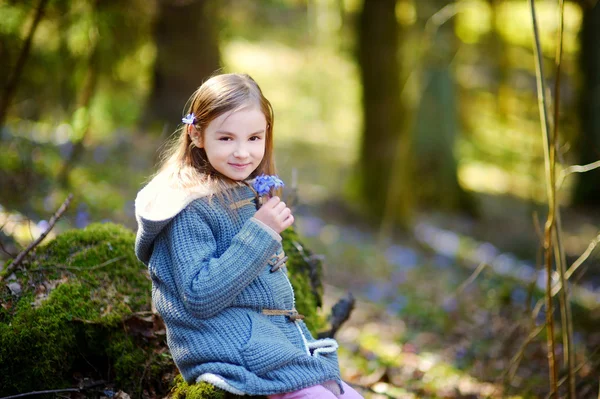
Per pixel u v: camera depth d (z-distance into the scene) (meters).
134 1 7.86
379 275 8.74
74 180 6.99
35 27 5.54
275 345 2.32
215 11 10.68
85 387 2.76
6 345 2.65
